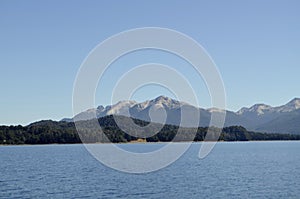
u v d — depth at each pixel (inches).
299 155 5866.1
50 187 2438.5
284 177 2886.3
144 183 2581.2
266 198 2046.0
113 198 2063.2
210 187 2402.8
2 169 3703.3
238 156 5713.6
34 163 4461.1
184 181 2674.7
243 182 2620.6
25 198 2080.5
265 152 6894.7
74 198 2073.1
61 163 4407.0
